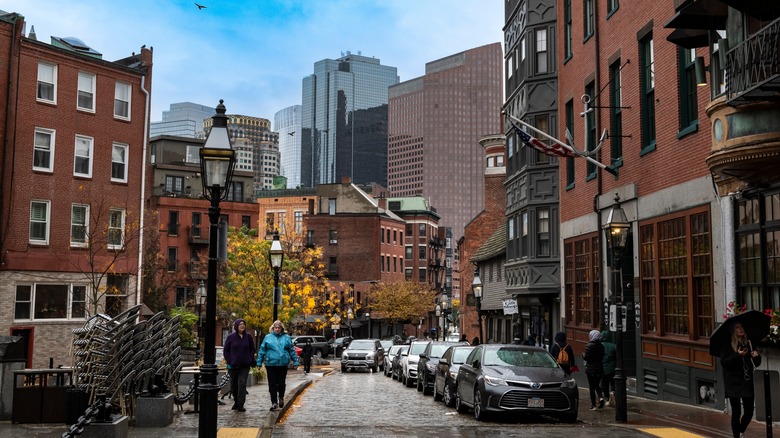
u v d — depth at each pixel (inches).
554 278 1186.6
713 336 450.3
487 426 556.7
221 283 1959.9
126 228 1545.3
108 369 489.1
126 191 1626.5
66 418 471.2
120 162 1624.0
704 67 624.1
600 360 691.4
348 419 617.3
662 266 761.6
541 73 1213.1
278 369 644.1
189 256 2765.7
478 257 1892.2
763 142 510.9
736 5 534.6
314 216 3732.8
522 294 1251.2
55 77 1512.1
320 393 930.1
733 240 614.5
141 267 1651.1
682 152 715.4
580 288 1046.4
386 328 3754.9
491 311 1861.5
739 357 441.7
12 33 1430.9
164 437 457.4
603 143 934.4
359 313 3592.5
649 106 816.3
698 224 684.7
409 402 802.8
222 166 423.8
